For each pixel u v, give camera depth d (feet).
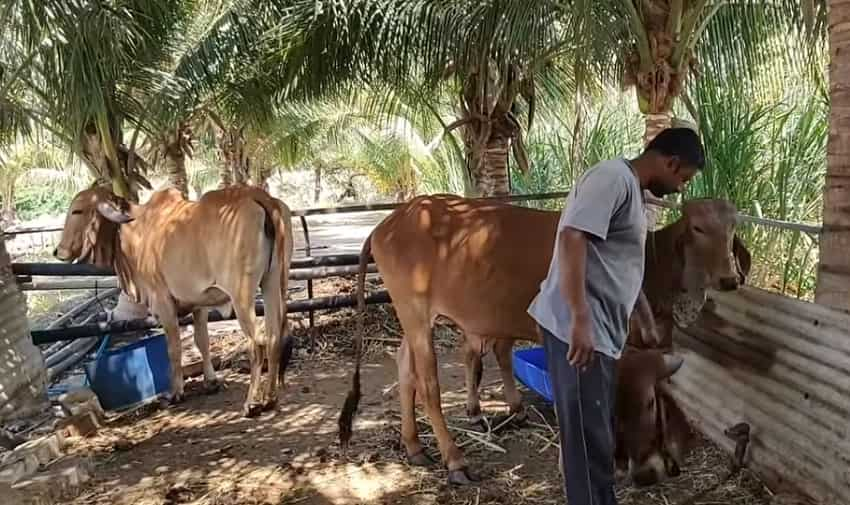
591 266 9.21
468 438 14.20
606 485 9.61
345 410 13.38
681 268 11.82
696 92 21.35
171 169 36.63
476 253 12.18
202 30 28.12
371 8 24.20
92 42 19.69
